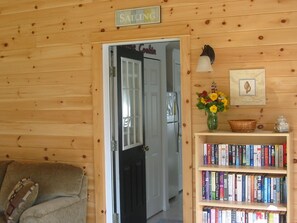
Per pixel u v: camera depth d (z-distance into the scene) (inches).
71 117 165.5
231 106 140.3
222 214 134.6
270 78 135.4
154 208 211.6
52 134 169.3
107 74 162.4
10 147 177.9
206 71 137.9
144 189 192.7
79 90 163.6
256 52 136.9
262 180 130.1
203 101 133.8
